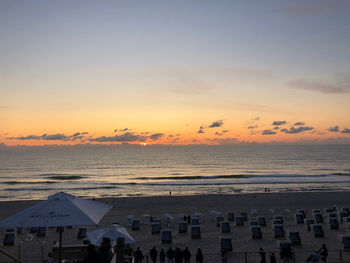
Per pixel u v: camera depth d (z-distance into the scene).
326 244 20.23
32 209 7.68
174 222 29.47
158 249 20.36
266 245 20.41
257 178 87.62
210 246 20.64
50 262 12.66
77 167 146.62
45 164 167.88
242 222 26.62
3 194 61.34
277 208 37.53
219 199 44.59
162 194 60.41
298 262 16.55
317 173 103.06
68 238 23.41
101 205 8.84
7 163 176.38
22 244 21.91
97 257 6.84
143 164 165.00
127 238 14.77
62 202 7.92
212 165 153.25
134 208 39.00
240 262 17.23
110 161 193.50
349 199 44.06
